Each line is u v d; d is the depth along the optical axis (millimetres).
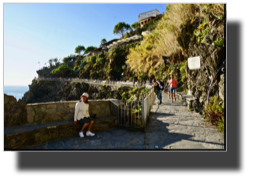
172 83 8781
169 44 13125
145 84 22438
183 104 7953
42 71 96875
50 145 3391
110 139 3779
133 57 24984
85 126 3938
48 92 76438
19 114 3674
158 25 14977
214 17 5879
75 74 70750
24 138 3246
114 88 37438
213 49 4824
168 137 3803
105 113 4816
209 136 3740
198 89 5883
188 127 4465
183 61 11914
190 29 9102
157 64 18609
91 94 49688
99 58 55781
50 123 3920
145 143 3488
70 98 60688
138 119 4480
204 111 5484
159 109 7012
